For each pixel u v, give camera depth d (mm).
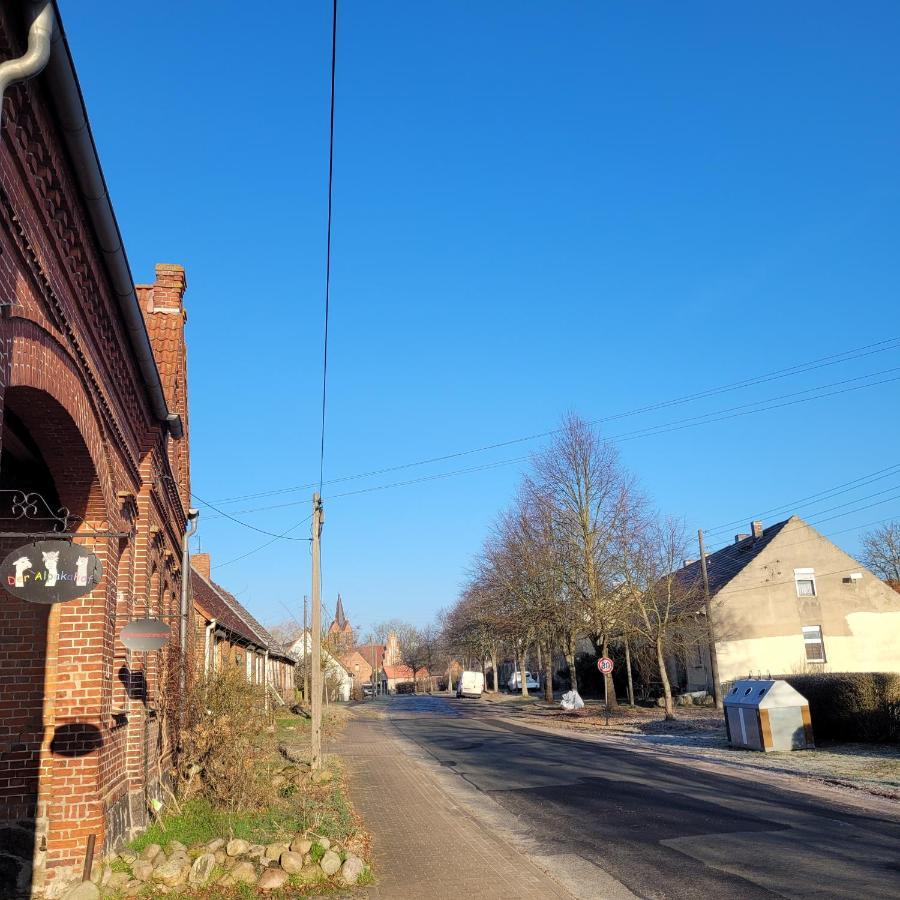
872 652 39625
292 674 55094
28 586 6121
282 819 10328
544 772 16156
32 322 5871
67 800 7938
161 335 14203
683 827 10328
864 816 10844
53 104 5582
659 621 31938
